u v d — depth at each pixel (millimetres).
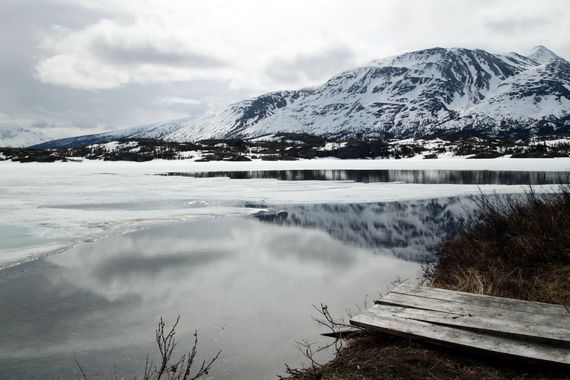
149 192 35844
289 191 37000
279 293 9172
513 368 4434
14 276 10609
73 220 19734
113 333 7094
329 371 4953
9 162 151375
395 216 21922
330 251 13656
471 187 38812
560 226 9156
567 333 4734
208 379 5492
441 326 5219
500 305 5758
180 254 13078
